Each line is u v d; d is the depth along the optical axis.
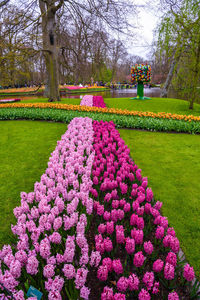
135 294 1.97
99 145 5.12
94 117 9.75
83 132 6.25
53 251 2.29
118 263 1.92
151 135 8.50
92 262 2.00
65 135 5.87
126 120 9.48
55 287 1.72
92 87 44.56
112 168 3.84
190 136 8.44
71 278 1.85
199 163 5.71
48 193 2.93
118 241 2.29
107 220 2.71
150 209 2.75
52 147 6.97
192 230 3.18
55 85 18.95
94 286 2.14
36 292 1.66
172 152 6.58
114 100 21.27
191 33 12.91
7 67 16.64
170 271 1.90
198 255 2.72
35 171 5.22
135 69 20.95
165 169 5.34
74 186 3.26
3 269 2.10
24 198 2.96
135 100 21.00
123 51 13.88
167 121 9.27
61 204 2.71
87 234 2.82
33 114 11.24
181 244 2.90
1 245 2.89
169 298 1.76
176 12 12.92
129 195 3.50
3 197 4.09
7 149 6.88
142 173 5.11
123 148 5.21
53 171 3.67
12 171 5.23
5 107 13.84
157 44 15.37
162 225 2.54
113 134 6.13
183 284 2.11
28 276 1.96
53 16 16.30
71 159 4.15
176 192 4.26
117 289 1.89
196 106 17.39
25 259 1.97
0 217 3.49
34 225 2.33
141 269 2.21
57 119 10.65
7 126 10.08
